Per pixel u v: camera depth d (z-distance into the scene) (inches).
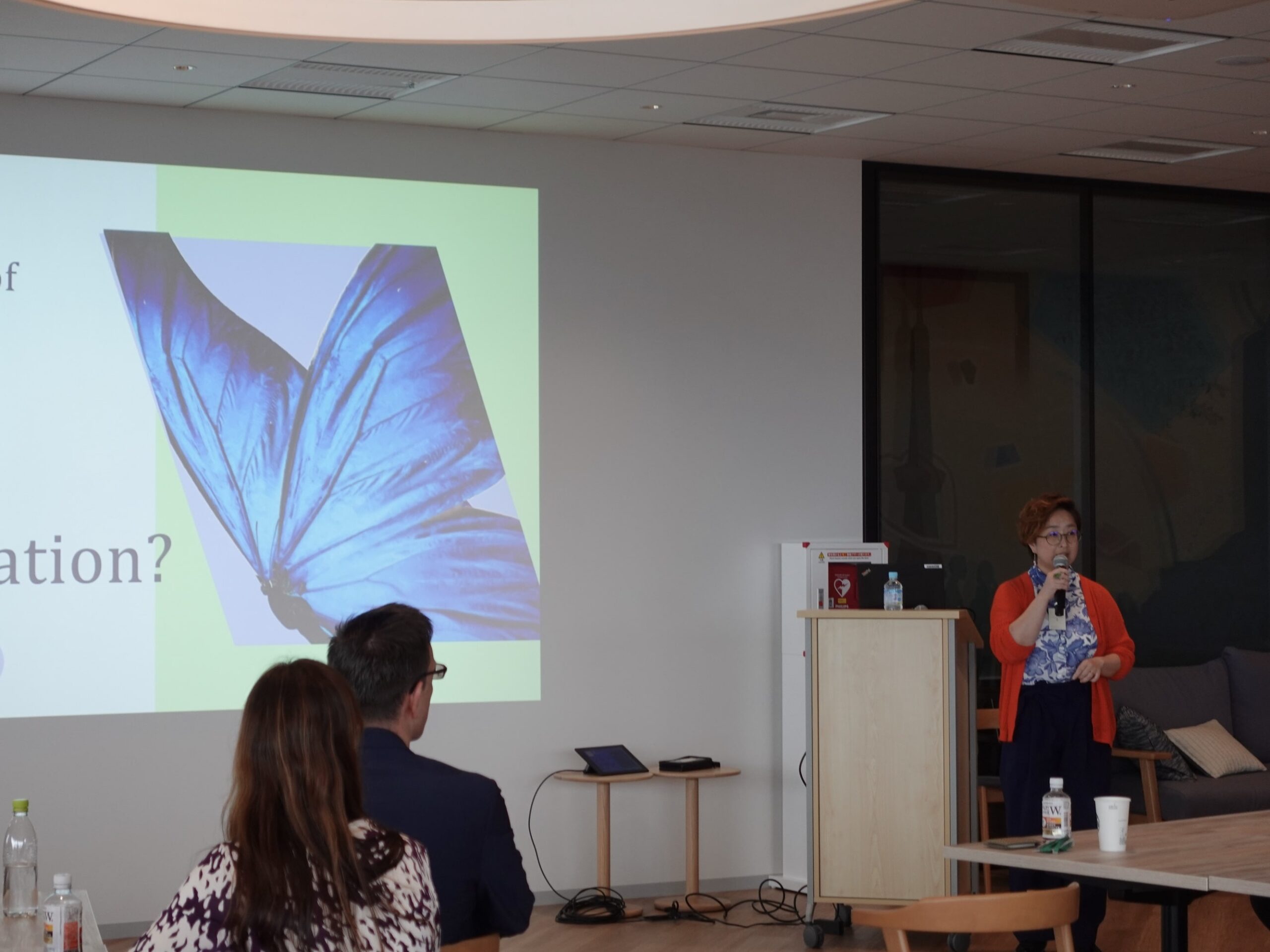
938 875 237.6
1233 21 219.1
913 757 239.1
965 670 247.6
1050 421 328.5
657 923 266.8
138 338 261.3
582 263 290.5
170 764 260.2
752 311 302.7
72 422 257.0
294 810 79.2
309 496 269.6
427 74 245.6
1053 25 219.5
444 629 277.1
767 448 302.7
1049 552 223.3
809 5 116.0
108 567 257.9
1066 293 330.6
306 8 120.4
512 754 281.3
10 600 252.4
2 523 252.4
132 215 262.2
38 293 255.9
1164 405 341.4
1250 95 261.3
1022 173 325.1
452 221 282.0
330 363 272.4
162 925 78.6
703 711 295.7
